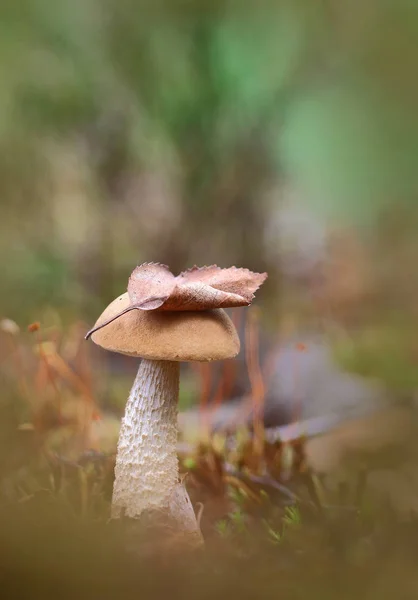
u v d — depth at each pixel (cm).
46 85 94
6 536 38
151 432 45
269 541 44
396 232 128
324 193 126
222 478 50
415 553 41
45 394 60
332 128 116
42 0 92
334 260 118
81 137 97
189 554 42
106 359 76
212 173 94
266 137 97
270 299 98
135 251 97
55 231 102
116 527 43
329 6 95
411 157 123
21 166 100
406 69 103
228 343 44
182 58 94
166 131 93
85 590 36
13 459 52
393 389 72
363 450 60
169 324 43
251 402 66
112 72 95
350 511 47
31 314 83
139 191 99
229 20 93
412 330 96
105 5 91
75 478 49
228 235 95
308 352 81
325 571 39
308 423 63
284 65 98
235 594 38
